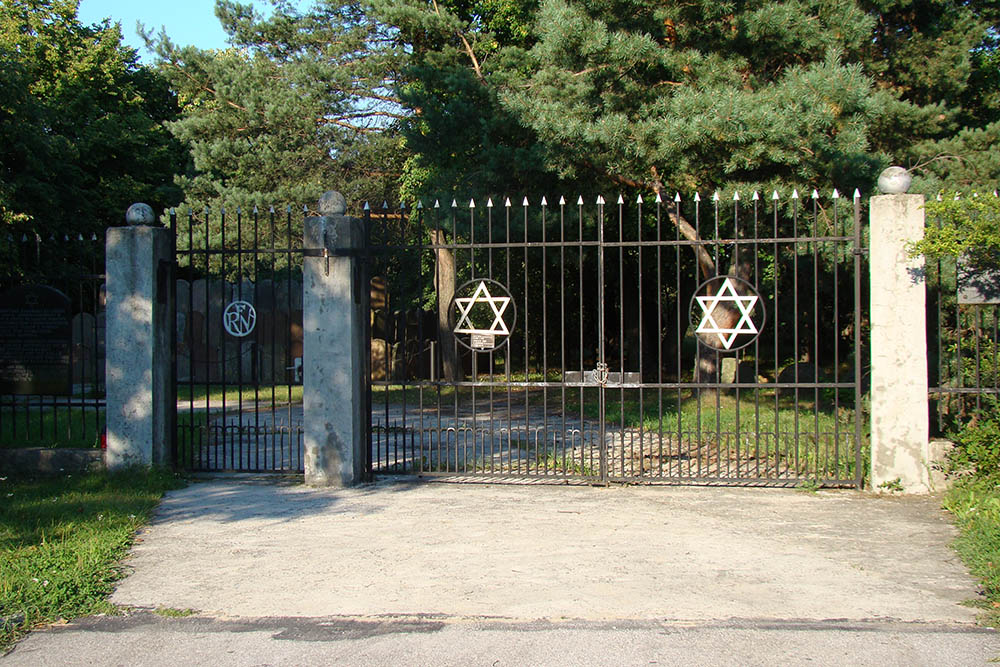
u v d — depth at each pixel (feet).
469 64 64.95
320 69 63.87
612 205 54.03
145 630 15.83
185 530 22.38
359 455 27.94
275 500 25.58
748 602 16.92
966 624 15.87
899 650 14.70
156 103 98.68
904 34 56.59
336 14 68.18
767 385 26.61
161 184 87.71
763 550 20.33
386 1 62.28
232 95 66.03
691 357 79.41
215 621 16.22
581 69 45.44
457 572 18.80
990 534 20.61
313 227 27.20
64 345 29.12
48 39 86.74
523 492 26.53
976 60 65.16
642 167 44.16
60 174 72.64
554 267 64.90
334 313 27.22
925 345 25.27
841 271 47.29
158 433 28.35
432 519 23.30
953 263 26.81
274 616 16.42
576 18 42.63
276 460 33.73
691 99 39.88
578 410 52.85
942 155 48.34
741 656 14.46
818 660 14.30
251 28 67.87
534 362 84.17
